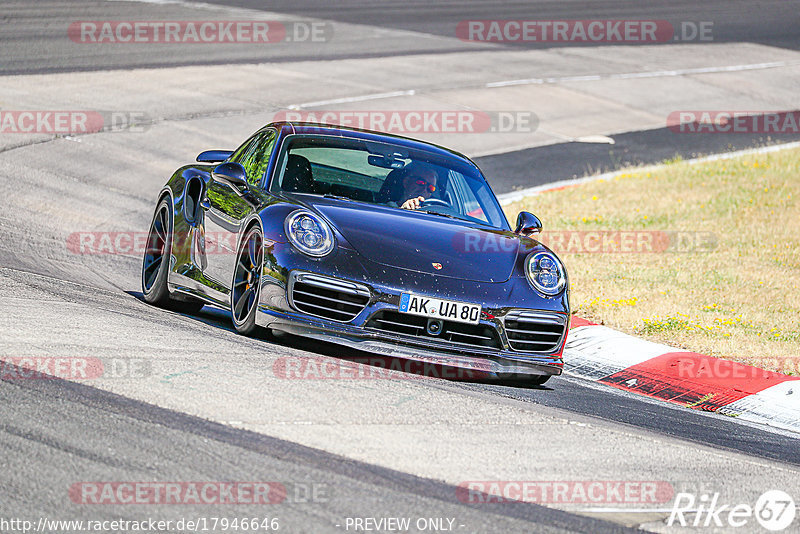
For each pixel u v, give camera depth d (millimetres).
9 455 14016
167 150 50500
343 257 21344
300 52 79188
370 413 18016
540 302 22375
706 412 24438
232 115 59000
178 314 25688
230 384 18344
